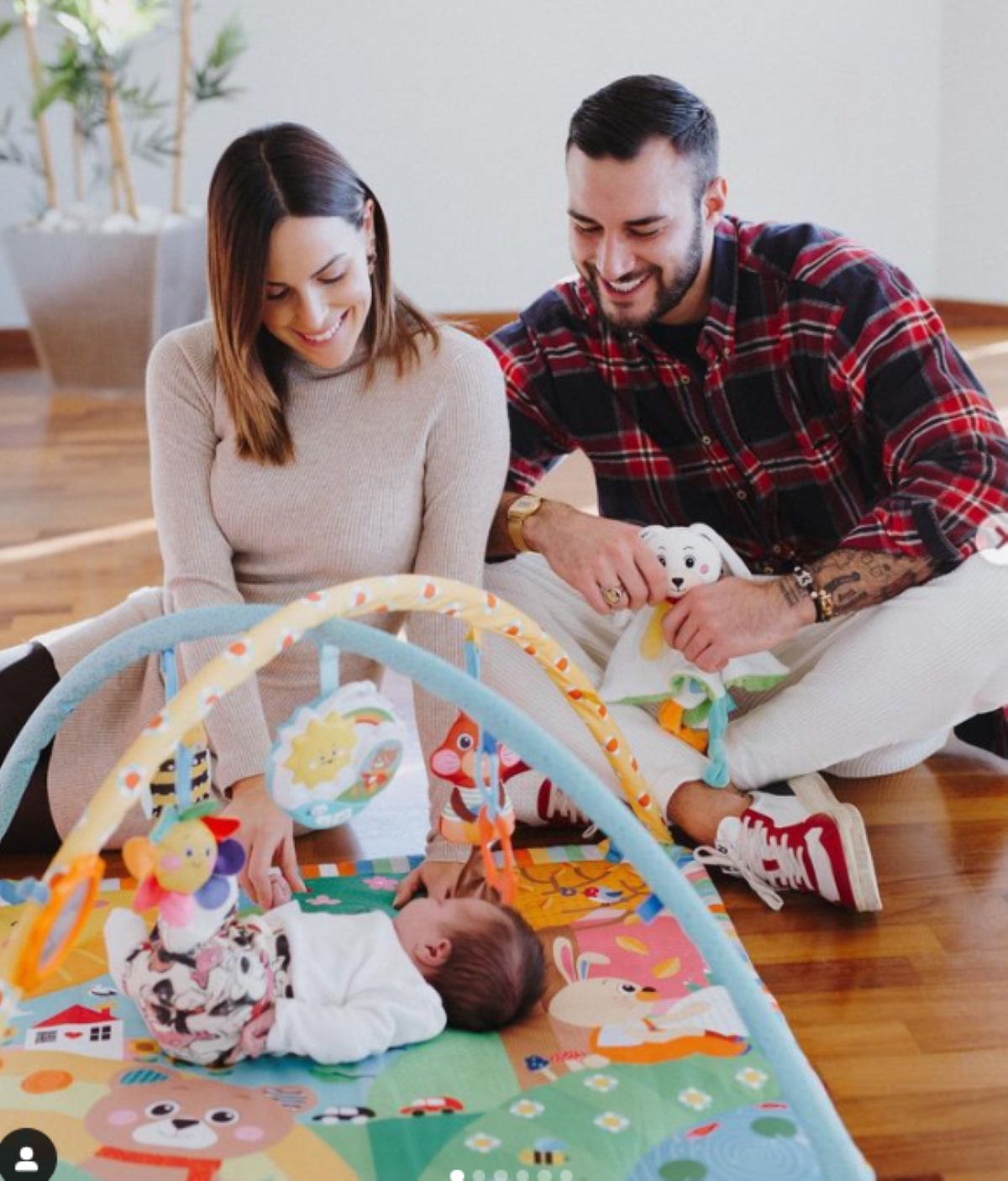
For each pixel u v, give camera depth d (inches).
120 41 153.5
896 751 79.7
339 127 170.2
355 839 76.5
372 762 54.2
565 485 131.0
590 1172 51.6
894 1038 61.0
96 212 163.5
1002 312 174.4
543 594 78.5
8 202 171.5
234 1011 56.1
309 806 53.7
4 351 177.5
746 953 65.6
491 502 70.6
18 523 123.5
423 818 78.5
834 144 172.7
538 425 81.4
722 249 74.4
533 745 50.0
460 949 59.3
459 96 170.2
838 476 77.7
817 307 73.9
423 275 175.6
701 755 73.6
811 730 73.8
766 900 69.9
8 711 72.1
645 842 49.2
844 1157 47.4
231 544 71.2
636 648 73.8
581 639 78.3
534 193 173.9
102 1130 53.8
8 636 100.7
